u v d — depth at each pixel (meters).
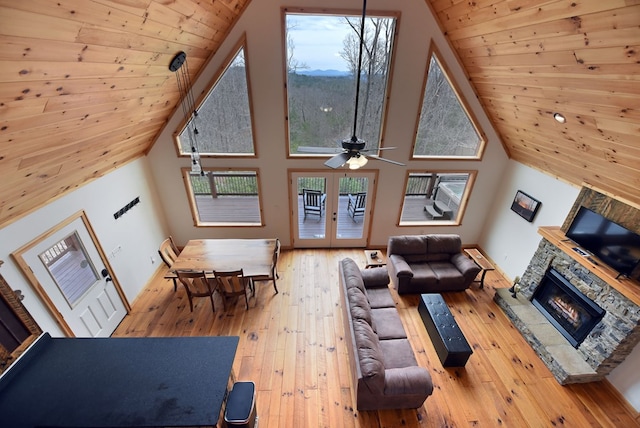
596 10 2.08
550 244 4.20
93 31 2.04
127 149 4.27
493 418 3.17
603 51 2.28
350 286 3.75
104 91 2.71
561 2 2.28
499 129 5.03
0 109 1.82
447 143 5.26
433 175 6.87
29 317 2.85
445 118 5.03
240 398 2.46
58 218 3.29
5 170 2.30
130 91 3.12
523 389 3.47
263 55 4.34
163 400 1.98
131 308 4.55
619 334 3.20
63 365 2.21
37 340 2.33
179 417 1.89
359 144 2.96
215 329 4.23
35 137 2.32
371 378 2.73
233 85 4.61
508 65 3.48
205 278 4.05
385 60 4.54
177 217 5.73
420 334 4.18
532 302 4.52
